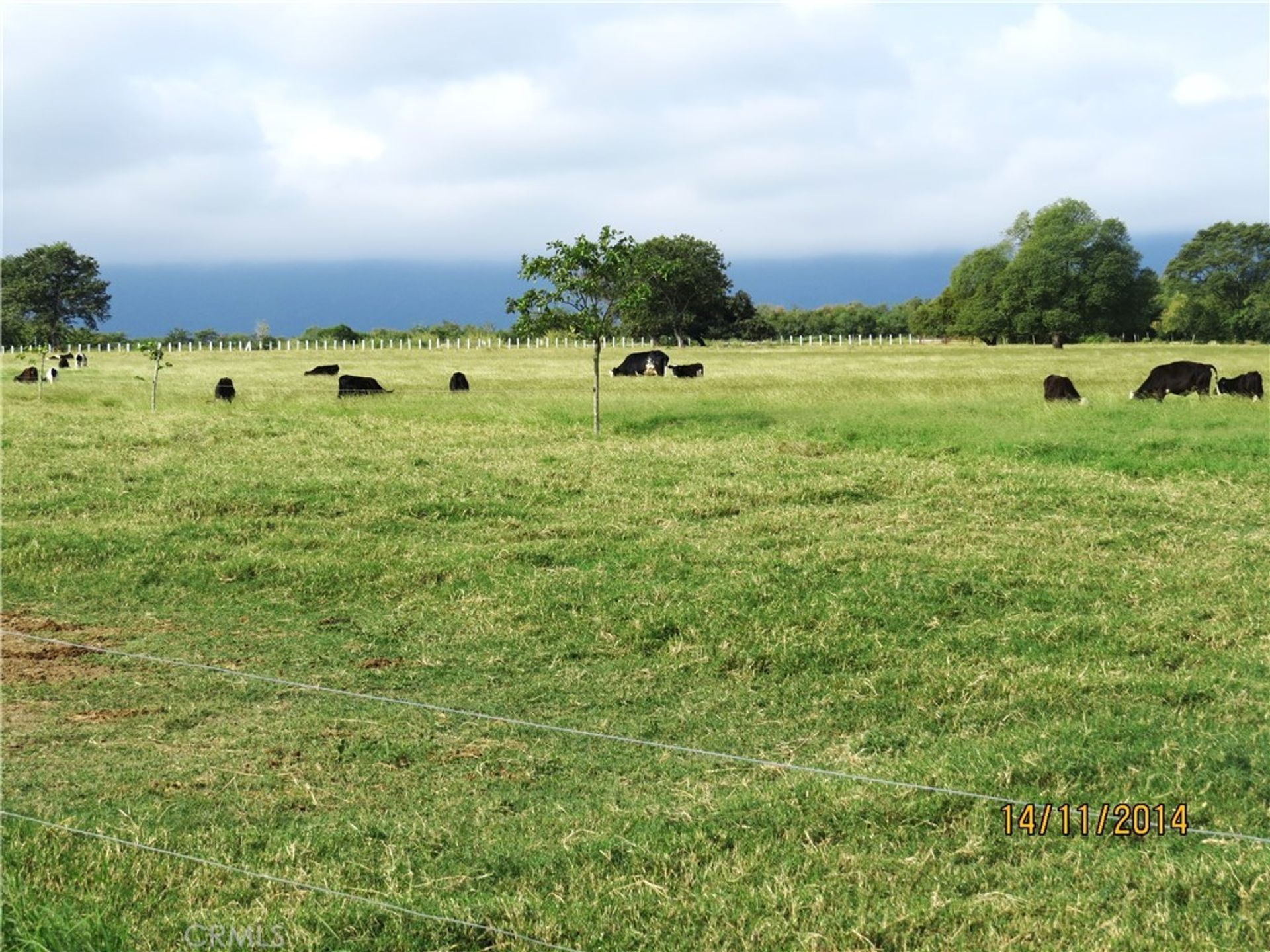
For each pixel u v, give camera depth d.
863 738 7.23
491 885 5.42
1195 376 28.05
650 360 43.78
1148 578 10.76
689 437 20.91
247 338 93.81
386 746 7.08
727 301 95.44
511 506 14.15
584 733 7.23
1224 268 115.50
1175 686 7.89
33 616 9.85
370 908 5.10
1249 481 15.57
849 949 4.85
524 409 25.41
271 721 7.50
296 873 5.45
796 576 10.83
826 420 22.59
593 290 21.34
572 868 5.52
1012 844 5.75
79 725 7.39
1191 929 4.97
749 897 5.24
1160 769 6.54
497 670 8.58
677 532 12.83
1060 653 8.84
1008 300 102.19
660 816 6.08
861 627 9.43
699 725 7.51
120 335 95.62
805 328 120.81
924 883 5.39
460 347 87.50
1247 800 6.19
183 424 21.89
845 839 5.85
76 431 20.83
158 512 13.66
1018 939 4.89
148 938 4.80
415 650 9.02
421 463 17.30
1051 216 103.62
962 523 13.21
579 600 10.19
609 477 16.06
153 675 8.36
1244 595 10.22
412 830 5.93
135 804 6.23
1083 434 20.02
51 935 4.63
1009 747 6.88
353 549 11.98
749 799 6.25
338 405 27.34
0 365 51.78
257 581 10.90
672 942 4.92
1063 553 11.78
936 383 33.06
